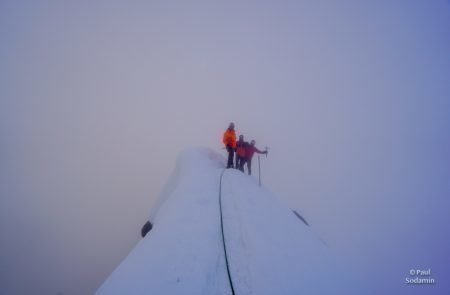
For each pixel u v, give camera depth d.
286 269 5.20
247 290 4.50
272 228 7.02
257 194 9.83
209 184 9.75
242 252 5.58
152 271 4.62
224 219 6.93
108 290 4.48
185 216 6.80
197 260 4.97
